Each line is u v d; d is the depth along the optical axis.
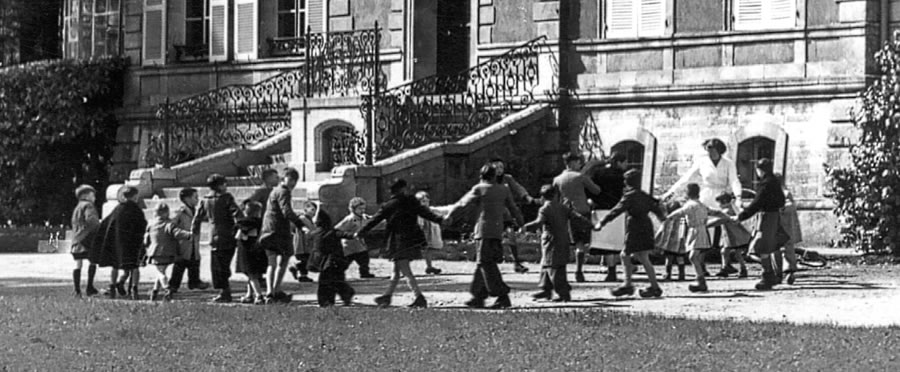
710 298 19.97
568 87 31.80
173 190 31.52
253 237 20.30
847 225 27.11
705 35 30.62
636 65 31.31
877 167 26.55
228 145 34.69
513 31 32.50
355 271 24.89
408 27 34.03
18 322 17.72
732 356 14.05
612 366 13.64
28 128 37.72
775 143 29.73
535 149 31.42
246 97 35.09
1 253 32.59
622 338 15.40
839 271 23.73
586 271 24.53
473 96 31.45
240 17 36.44
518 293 21.05
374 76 31.23
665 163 30.83
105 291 22.72
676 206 23.70
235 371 13.87
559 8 31.83
